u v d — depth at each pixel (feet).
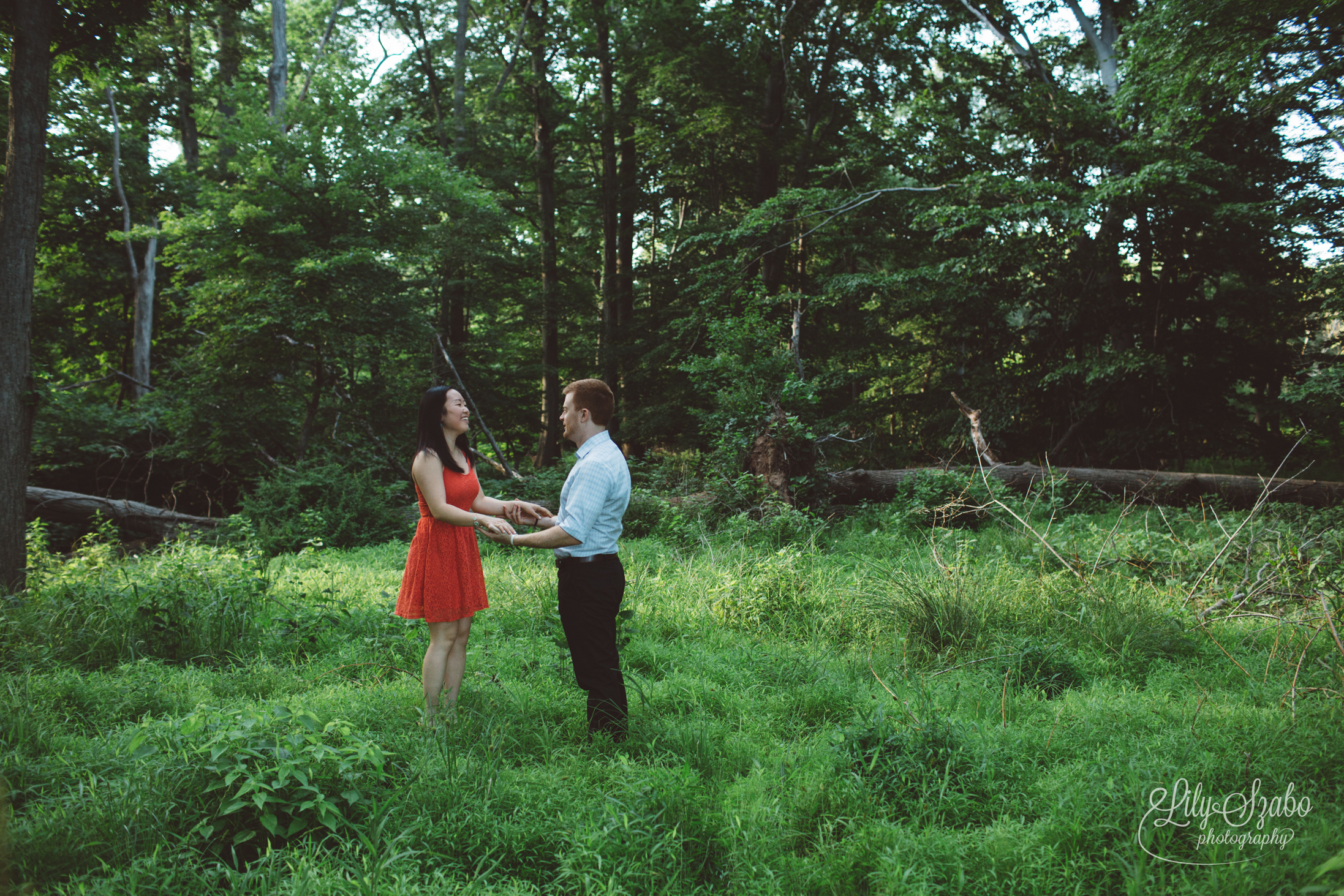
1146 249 46.68
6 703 11.05
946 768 9.18
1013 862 7.54
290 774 7.93
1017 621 16.26
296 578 21.02
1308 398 41.39
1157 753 9.66
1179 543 21.36
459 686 11.80
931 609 15.99
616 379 66.08
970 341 52.95
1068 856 7.54
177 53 63.87
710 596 18.54
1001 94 52.90
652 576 21.81
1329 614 13.80
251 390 40.75
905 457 51.55
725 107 55.01
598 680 11.00
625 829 7.79
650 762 10.02
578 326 69.26
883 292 51.65
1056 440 51.21
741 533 26.35
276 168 39.29
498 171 67.41
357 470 41.24
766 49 57.47
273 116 40.40
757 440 32.40
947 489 30.35
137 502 39.24
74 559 22.30
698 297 56.75
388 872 7.20
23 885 6.60
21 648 14.16
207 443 40.60
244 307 38.06
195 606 15.79
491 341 64.59
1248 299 45.57
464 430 11.65
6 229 21.43
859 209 51.37
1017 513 28.37
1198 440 46.91
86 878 7.04
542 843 7.98
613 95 70.74
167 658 14.79
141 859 7.18
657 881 7.52
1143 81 39.37
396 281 43.01
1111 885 7.30
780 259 55.72
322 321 37.73
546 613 16.78
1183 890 6.93
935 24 54.19
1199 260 45.88
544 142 67.46
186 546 23.89
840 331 57.52
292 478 34.78
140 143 61.93
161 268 63.67
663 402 61.16
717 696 12.42
